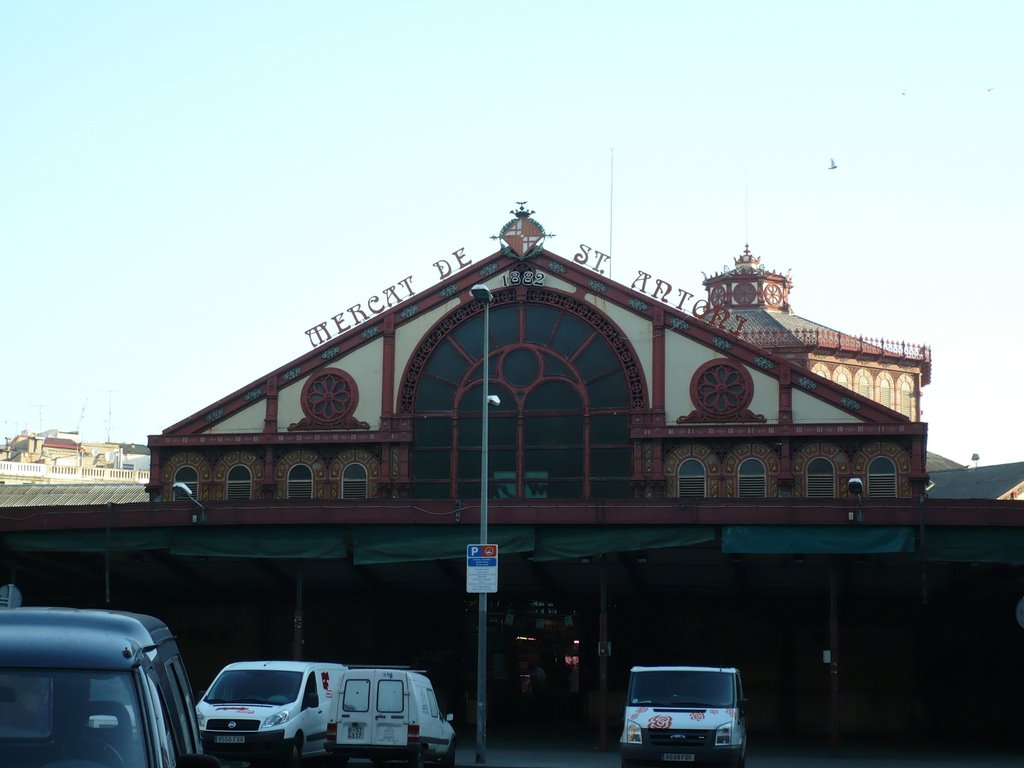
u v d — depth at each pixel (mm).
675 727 26266
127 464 135875
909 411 68062
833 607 34156
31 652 8125
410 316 45969
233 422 46469
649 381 44062
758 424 43094
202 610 45438
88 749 7840
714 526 34344
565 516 34875
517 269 45406
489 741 38188
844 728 41812
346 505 36000
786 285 73375
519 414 44719
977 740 40938
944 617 42094
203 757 8203
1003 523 32875
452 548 35625
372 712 26594
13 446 119812
